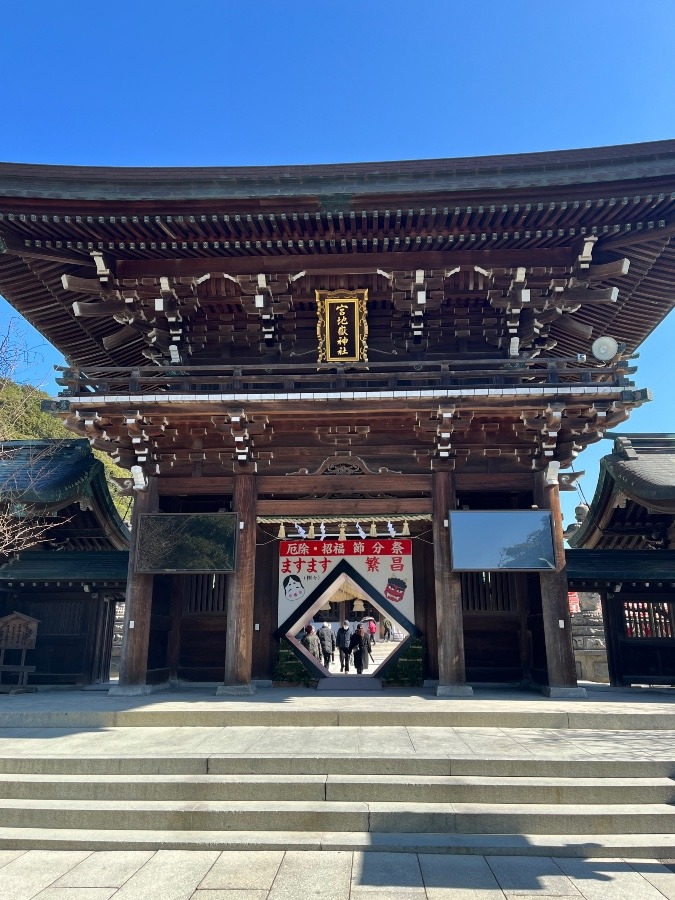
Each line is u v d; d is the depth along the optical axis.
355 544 16.39
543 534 13.46
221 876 5.93
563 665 12.99
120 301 14.34
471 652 15.79
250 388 15.16
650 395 12.62
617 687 16.06
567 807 7.13
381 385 15.02
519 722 10.20
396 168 12.38
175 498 16.75
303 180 12.38
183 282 14.11
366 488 14.19
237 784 7.47
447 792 7.34
